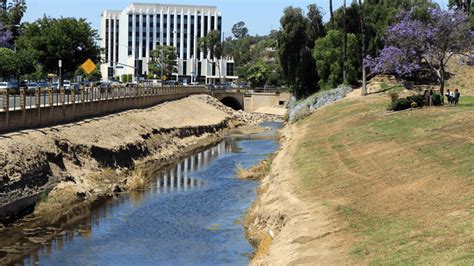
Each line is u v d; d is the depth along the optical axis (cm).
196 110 10681
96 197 4347
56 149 4519
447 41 6612
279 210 3209
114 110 7212
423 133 4450
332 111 7738
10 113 4456
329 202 3092
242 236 3309
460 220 2306
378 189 3139
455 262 1898
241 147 7725
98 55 9894
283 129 9388
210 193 4562
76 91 6159
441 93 6500
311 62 10956
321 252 2336
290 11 11025
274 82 17375
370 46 10169
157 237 3328
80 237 3328
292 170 4284
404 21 7688
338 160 4241
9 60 8362
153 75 18475
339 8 10819
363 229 2519
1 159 3772
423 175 3183
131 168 5544
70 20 9362
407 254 2080
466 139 3875
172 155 6762
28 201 3828
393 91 8831
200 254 2997
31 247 3131
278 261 2403
